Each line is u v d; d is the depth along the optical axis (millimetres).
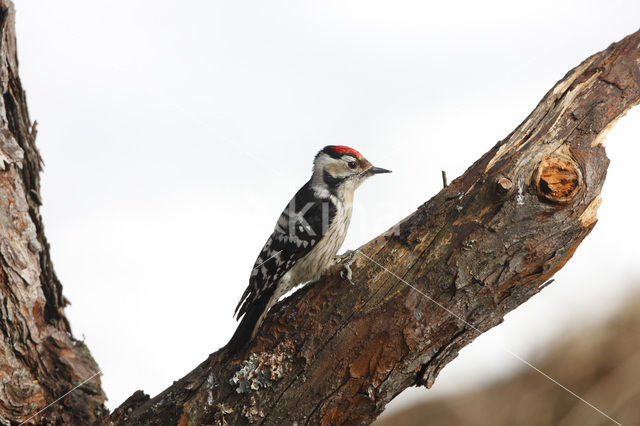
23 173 6797
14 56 6559
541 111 5840
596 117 5578
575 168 5355
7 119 6645
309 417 5742
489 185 5492
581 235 5469
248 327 6180
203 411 5922
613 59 5863
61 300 7246
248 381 5855
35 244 6832
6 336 6715
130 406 6387
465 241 5520
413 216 5906
